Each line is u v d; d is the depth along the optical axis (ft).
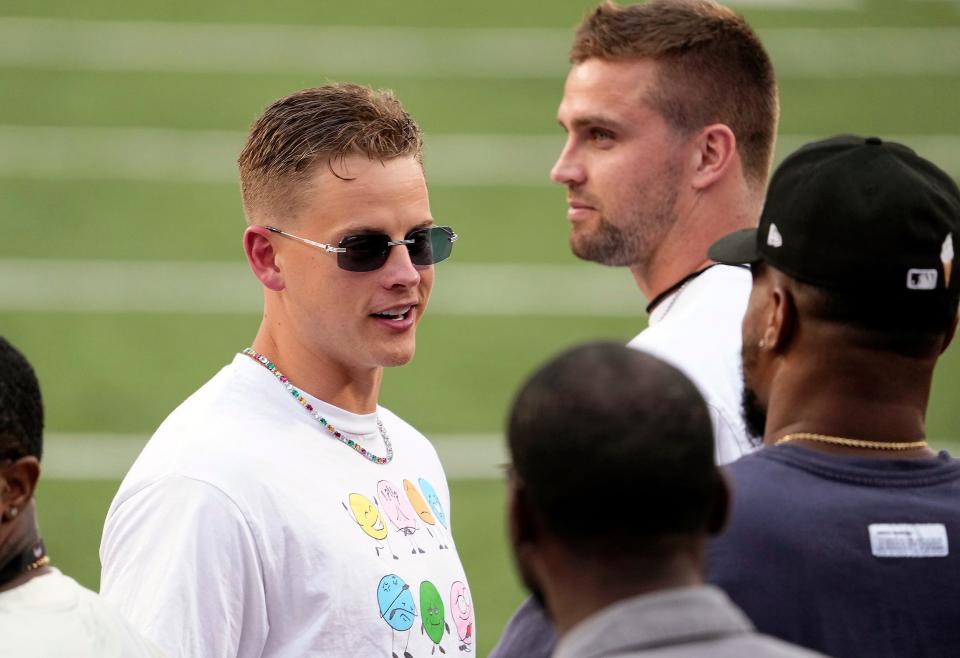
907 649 14.82
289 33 115.55
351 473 20.21
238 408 19.92
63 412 64.59
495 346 72.28
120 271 80.12
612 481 12.14
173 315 75.05
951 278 15.65
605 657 11.89
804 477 15.40
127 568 18.86
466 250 83.87
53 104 101.86
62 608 15.17
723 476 13.00
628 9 24.58
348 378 20.62
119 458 60.23
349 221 19.85
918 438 15.97
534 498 12.49
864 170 15.67
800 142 97.09
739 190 24.59
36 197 88.38
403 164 20.30
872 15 120.06
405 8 121.19
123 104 102.42
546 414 12.42
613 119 24.32
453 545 21.63
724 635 11.99
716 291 23.13
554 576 12.53
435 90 106.42
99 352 70.69
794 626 14.82
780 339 16.22
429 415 64.90
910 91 105.81
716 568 14.94
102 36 113.39
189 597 18.30
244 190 20.72
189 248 83.25
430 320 74.79
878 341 15.62
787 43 114.62
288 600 18.99
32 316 74.08
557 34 117.19
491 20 119.55
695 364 22.03
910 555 15.01
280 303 20.49
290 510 19.13
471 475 58.75
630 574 12.23
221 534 18.62
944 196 15.78
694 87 24.16
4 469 15.06
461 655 20.74
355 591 19.22
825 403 15.85
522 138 99.30
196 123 100.17
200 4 120.16
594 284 80.18
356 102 20.25
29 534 15.38
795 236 15.79
